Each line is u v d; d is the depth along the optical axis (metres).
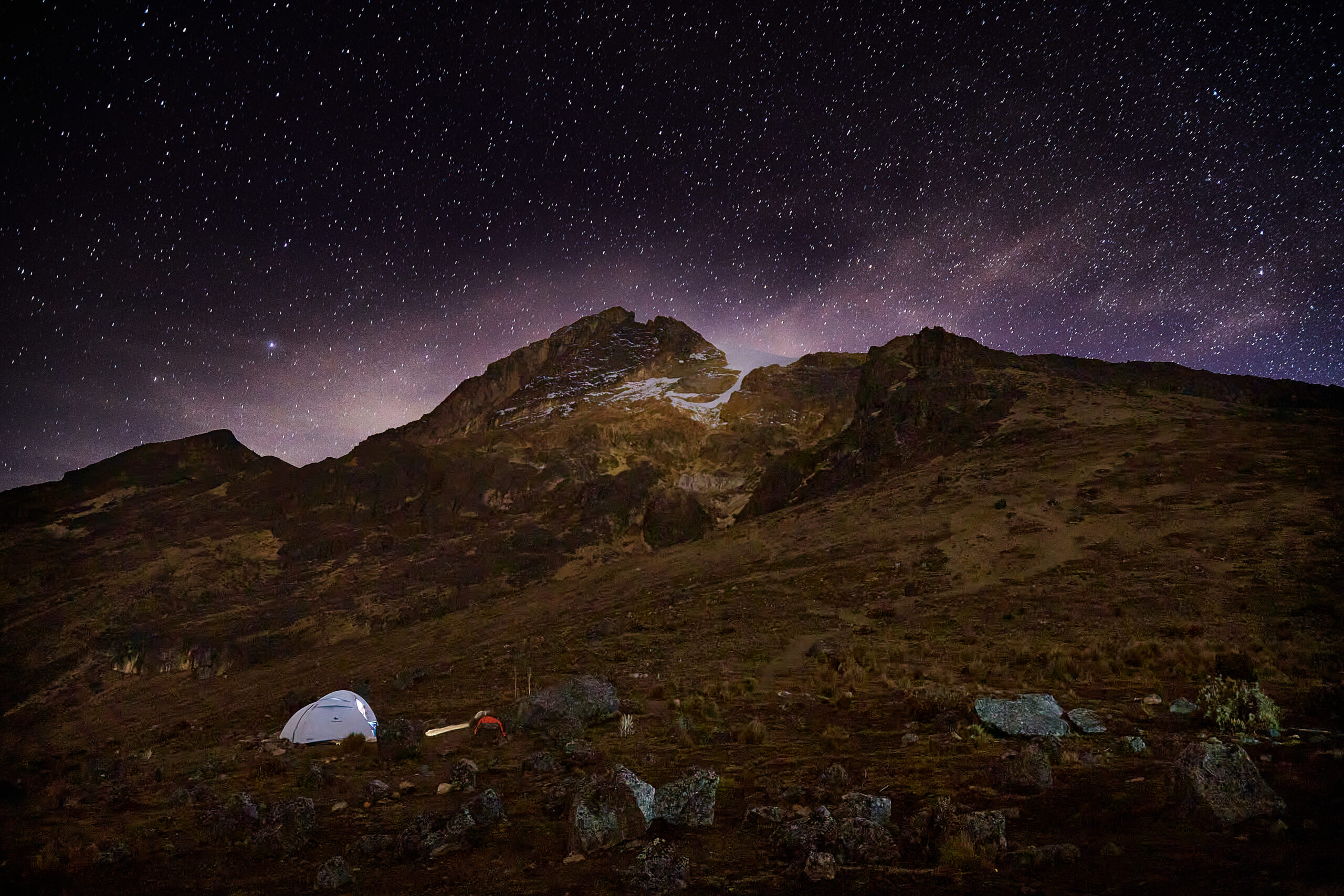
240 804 13.16
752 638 35.16
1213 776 9.51
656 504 104.62
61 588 93.75
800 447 118.94
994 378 84.75
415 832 10.93
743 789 12.54
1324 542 36.97
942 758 13.38
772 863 9.18
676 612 44.75
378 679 40.00
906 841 9.36
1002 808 10.38
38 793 18.53
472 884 9.42
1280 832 8.47
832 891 8.16
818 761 14.12
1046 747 12.55
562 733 18.44
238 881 10.52
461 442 131.88
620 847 10.13
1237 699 14.16
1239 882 7.36
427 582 91.62
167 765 21.20
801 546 56.50
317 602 88.56
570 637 42.12
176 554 101.62
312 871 10.61
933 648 29.44
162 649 78.25
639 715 20.20
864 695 21.08
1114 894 7.46
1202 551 39.34
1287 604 30.03
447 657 45.56
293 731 22.16
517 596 71.19
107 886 10.83
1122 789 10.66
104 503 119.75
